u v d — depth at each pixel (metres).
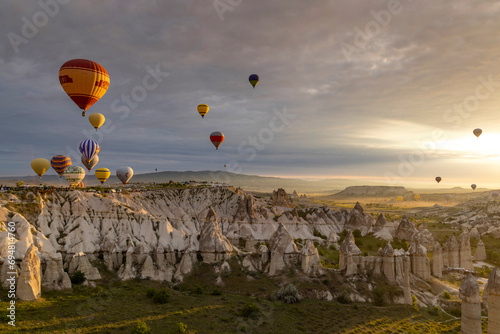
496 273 37.78
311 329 53.50
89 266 67.62
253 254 80.44
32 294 52.16
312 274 74.19
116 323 48.81
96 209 82.19
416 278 79.06
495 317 37.09
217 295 66.44
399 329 55.00
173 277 73.69
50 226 73.81
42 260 60.03
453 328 57.56
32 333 42.28
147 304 57.91
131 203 96.62
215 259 78.12
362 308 63.00
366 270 75.19
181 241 83.25
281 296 65.44
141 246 74.75
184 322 51.88
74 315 49.50
